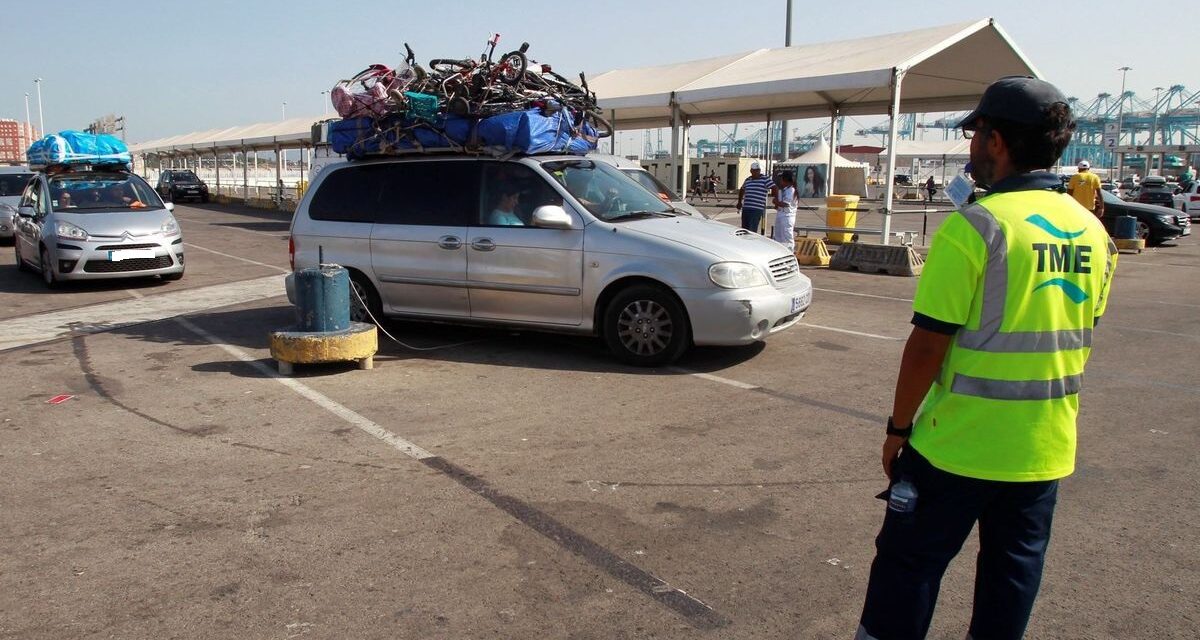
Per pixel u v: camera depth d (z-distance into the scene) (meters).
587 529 4.12
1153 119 98.00
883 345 8.08
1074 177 16.48
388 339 8.44
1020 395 2.33
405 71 8.31
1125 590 3.56
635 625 3.29
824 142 46.47
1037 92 2.33
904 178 70.25
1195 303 10.97
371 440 5.41
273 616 3.35
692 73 18.16
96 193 13.06
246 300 11.19
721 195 50.34
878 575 2.57
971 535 4.07
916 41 14.36
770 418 5.84
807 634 3.23
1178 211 20.31
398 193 8.12
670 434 5.50
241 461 5.04
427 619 3.33
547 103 7.89
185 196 41.59
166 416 5.95
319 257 7.75
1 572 3.70
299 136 32.78
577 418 5.85
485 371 7.14
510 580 3.63
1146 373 7.16
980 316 2.32
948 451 2.39
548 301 7.41
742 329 6.84
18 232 14.17
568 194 7.39
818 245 14.61
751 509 4.35
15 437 5.52
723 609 3.40
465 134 7.70
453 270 7.72
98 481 4.74
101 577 3.66
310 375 7.05
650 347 7.13
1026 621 2.55
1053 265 2.30
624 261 7.04
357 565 3.76
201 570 3.71
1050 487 2.47
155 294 11.86
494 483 4.69
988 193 2.45
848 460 5.04
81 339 8.70
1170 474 4.84
